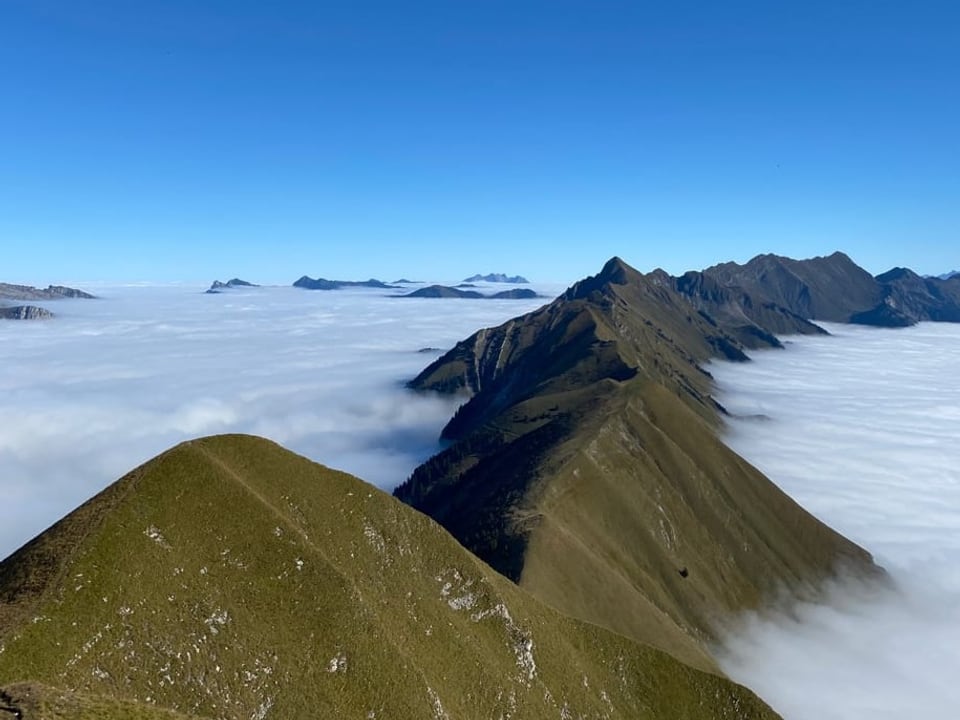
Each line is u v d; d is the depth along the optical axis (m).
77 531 51.72
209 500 57.81
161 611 48.84
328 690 51.69
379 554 67.44
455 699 59.50
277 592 55.50
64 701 37.00
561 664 73.00
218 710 46.38
